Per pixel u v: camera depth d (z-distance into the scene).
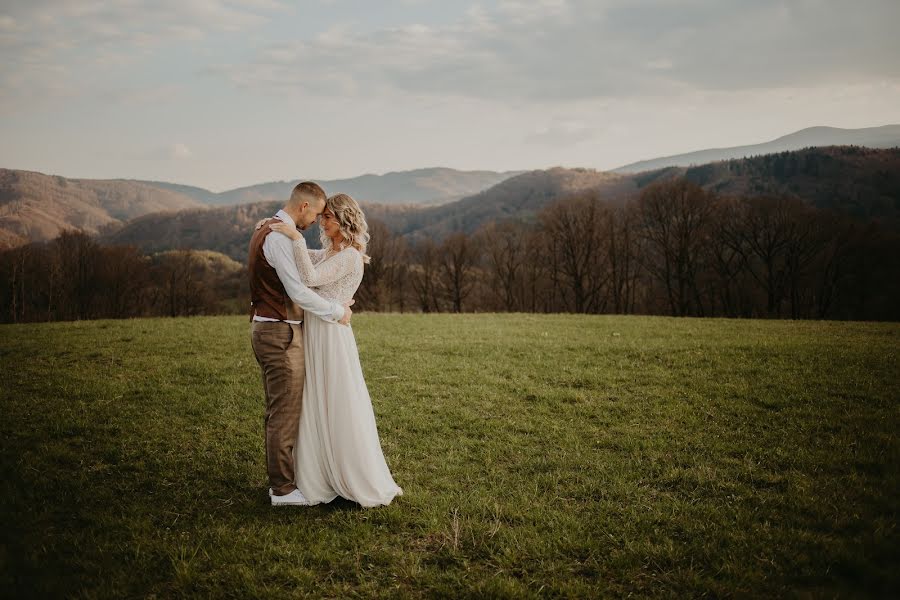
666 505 4.38
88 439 5.96
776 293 42.38
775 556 3.62
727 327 15.42
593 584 3.37
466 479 5.00
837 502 4.36
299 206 4.38
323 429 4.37
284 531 4.00
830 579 3.39
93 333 13.38
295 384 4.36
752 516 4.18
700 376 8.70
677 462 5.32
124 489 4.75
